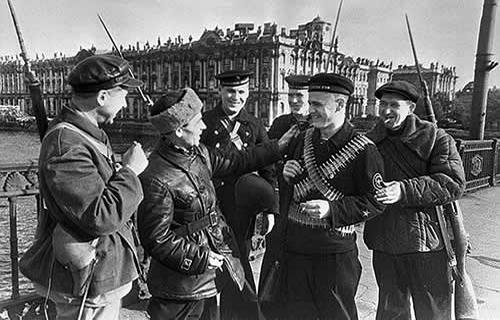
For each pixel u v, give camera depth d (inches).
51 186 77.3
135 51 3449.8
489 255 203.5
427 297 118.0
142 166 90.7
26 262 89.3
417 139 114.4
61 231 80.9
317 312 113.0
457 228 122.0
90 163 80.7
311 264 111.7
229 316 122.9
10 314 127.2
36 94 96.8
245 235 134.4
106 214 78.2
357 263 114.8
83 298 83.6
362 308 153.0
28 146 2470.5
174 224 99.0
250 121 163.6
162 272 103.0
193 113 97.4
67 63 2084.2
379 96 119.5
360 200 102.7
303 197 112.3
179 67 3196.4
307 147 113.0
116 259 88.0
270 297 121.0
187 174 99.5
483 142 371.9
